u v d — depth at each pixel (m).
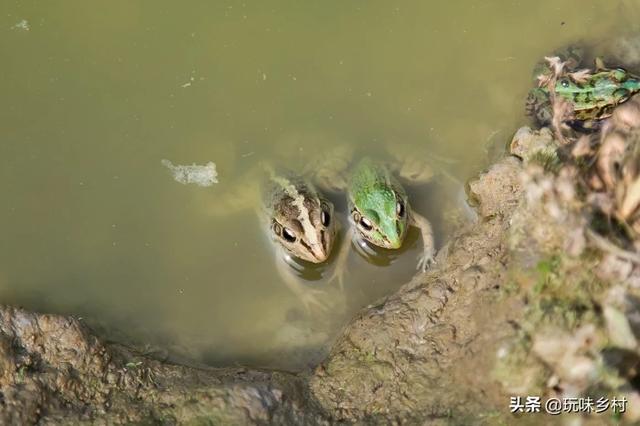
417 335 1.20
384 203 1.24
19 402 1.18
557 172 1.19
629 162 1.17
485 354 1.18
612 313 1.16
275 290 1.25
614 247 1.17
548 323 1.17
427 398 1.18
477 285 1.20
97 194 1.28
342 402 1.19
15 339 1.20
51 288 1.25
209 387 1.19
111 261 1.26
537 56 1.29
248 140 1.29
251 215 1.27
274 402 1.19
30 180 1.28
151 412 1.19
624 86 1.24
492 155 1.26
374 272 1.24
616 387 1.16
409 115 1.29
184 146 1.29
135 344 1.23
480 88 1.29
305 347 1.22
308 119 1.29
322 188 1.27
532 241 1.18
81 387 1.19
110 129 1.29
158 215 1.27
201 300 1.25
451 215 1.25
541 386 1.17
